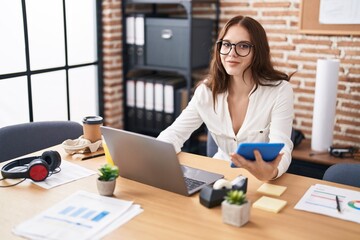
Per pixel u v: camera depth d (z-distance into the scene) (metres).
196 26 3.50
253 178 1.75
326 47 3.30
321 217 1.42
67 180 1.71
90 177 1.75
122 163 1.71
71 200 1.52
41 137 2.37
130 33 3.72
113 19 3.65
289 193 1.61
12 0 2.93
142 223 1.37
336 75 2.99
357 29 3.14
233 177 1.76
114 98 3.83
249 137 2.09
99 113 3.84
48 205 1.49
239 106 2.11
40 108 3.29
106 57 3.72
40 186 1.65
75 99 3.62
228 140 2.15
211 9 3.73
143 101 3.80
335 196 1.58
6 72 2.98
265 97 2.04
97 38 3.68
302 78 3.45
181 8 3.95
